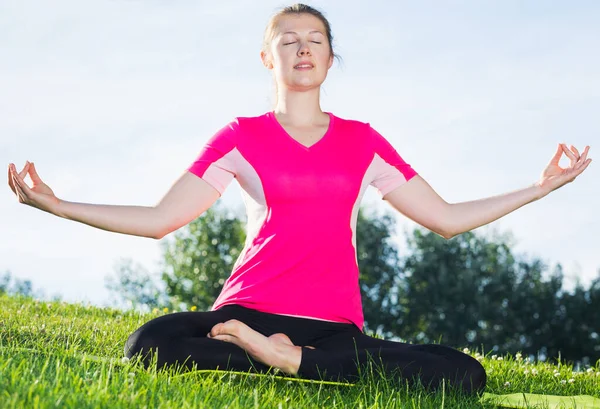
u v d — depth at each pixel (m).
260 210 4.69
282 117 4.91
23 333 5.31
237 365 4.19
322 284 4.57
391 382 4.14
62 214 4.46
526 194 4.98
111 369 3.77
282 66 4.85
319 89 4.97
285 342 4.31
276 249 4.56
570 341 46.44
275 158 4.65
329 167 4.64
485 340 45.97
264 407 3.43
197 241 47.78
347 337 4.54
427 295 46.28
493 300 46.62
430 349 4.34
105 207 4.54
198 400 3.36
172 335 4.22
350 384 4.12
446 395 4.15
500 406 4.17
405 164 5.01
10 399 2.91
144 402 3.16
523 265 48.16
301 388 4.07
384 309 46.84
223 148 4.75
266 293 4.54
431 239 48.19
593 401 4.35
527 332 46.72
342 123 4.94
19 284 40.66
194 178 4.72
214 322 4.45
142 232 4.61
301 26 4.89
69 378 3.41
